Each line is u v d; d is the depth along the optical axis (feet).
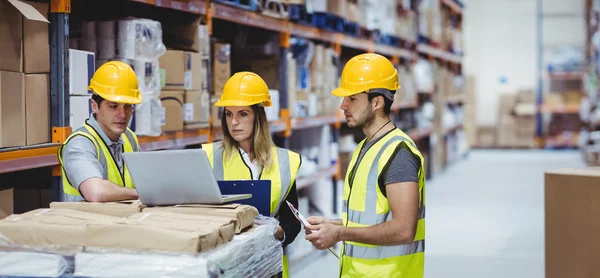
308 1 20.13
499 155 56.03
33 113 10.92
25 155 10.52
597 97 46.78
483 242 23.84
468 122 60.64
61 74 11.23
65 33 11.25
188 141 14.87
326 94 22.58
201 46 15.20
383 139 9.47
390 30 29.96
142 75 13.10
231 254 7.53
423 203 9.64
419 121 37.55
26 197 12.30
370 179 9.41
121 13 16.42
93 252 7.43
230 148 11.36
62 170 10.87
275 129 18.34
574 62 60.95
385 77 9.61
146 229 7.36
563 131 61.46
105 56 13.11
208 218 8.00
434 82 41.34
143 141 13.21
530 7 61.72
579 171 12.35
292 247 19.98
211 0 15.46
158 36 13.44
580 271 11.93
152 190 8.60
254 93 11.24
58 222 7.77
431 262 21.03
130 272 7.23
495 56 62.64
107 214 8.54
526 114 60.29
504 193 35.27
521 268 20.30
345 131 29.43
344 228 9.16
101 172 10.23
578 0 60.90
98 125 10.76
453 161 48.60
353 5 24.66
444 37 44.16
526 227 26.48
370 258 9.55
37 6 10.89
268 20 18.15
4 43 10.32
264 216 9.54
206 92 15.44
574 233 11.99
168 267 7.13
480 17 62.64
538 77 61.98
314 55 21.53
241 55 19.71
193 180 8.44
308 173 20.75
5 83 10.28
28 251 7.58
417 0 35.53
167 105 14.03
